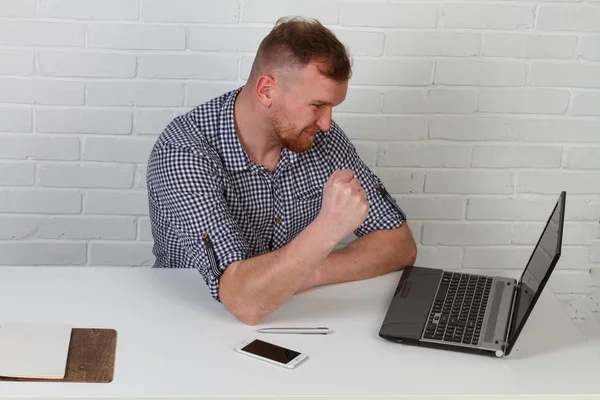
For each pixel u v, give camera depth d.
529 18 2.60
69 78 2.48
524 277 1.93
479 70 2.62
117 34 2.46
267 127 1.93
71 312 1.76
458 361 1.66
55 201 2.58
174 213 1.90
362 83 2.59
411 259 2.13
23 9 2.41
